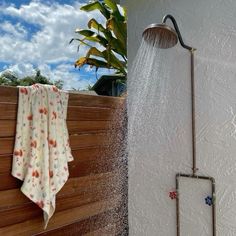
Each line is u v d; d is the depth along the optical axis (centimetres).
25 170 172
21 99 173
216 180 186
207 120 191
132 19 232
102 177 238
